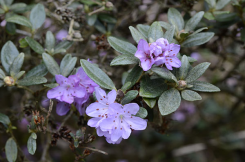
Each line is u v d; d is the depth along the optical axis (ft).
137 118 1.27
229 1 1.56
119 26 1.84
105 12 1.69
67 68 1.41
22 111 1.64
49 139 1.68
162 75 1.27
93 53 1.86
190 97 1.28
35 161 2.32
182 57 1.32
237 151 2.58
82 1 1.64
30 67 1.78
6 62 1.43
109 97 1.27
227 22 1.69
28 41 1.47
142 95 1.30
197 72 1.30
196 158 2.55
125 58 1.31
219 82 2.12
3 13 1.64
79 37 1.57
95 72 1.31
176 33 1.45
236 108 2.53
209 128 2.52
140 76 1.34
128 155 2.49
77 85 1.35
